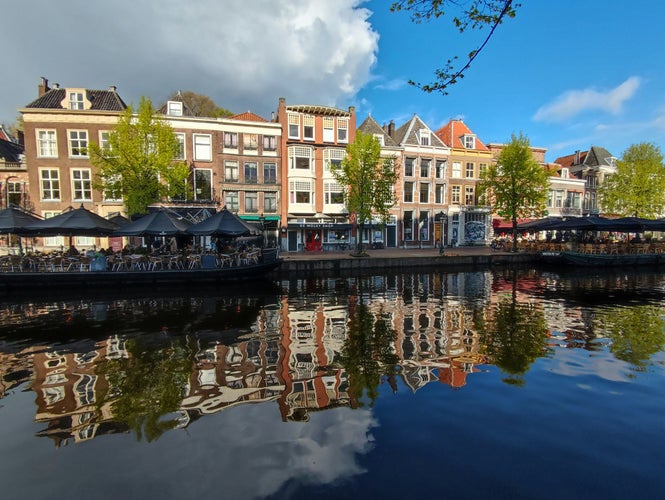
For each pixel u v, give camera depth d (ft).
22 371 22.02
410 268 77.77
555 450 13.98
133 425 15.97
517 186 92.32
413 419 16.29
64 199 81.71
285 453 13.83
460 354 24.94
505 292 50.03
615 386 19.74
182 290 50.72
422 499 11.37
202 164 90.33
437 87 16.83
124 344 27.12
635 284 58.13
